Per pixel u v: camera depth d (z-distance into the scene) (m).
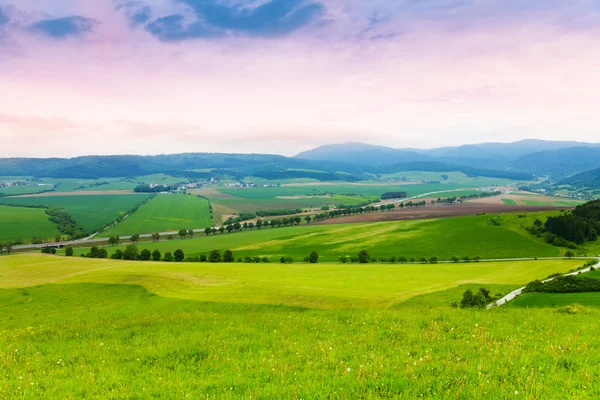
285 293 51.94
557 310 28.41
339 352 15.20
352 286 60.09
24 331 27.34
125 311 52.12
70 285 73.00
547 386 10.91
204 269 86.19
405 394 10.44
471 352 14.95
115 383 12.89
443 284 69.50
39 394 11.98
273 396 10.69
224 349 16.77
